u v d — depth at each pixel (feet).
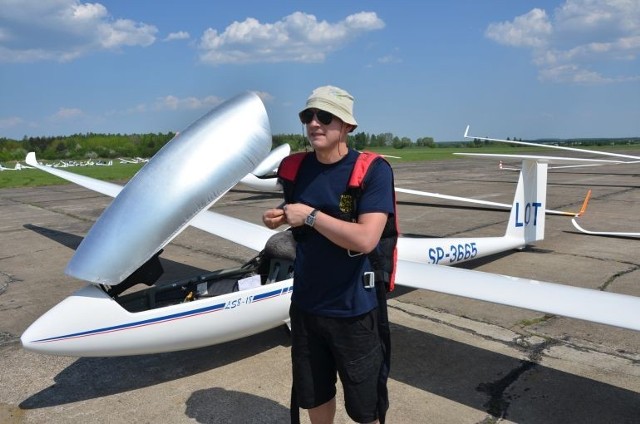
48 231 32.17
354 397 7.20
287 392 11.55
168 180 10.44
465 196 48.29
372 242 6.36
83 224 34.60
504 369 12.51
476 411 10.64
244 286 13.15
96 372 12.67
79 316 10.33
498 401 11.03
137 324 10.76
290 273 13.75
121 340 10.68
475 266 21.74
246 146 10.75
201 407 10.95
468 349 13.67
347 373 7.14
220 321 11.78
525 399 11.08
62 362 13.24
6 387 11.95
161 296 13.02
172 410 10.86
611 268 21.31
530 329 15.02
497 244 20.84
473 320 15.78
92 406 11.10
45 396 11.54
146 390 11.75
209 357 13.39
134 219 10.34
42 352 10.14
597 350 13.53
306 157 7.16
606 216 35.47
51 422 10.48
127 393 11.62
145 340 10.94
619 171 81.76
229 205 43.68
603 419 10.27
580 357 13.12
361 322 7.02
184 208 10.39
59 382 12.18
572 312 10.10
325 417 7.91
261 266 14.33
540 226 23.16
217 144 10.64
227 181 10.58
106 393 11.65
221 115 11.07
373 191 6.52
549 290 11.16
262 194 52.80
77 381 12.23
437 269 13.15
